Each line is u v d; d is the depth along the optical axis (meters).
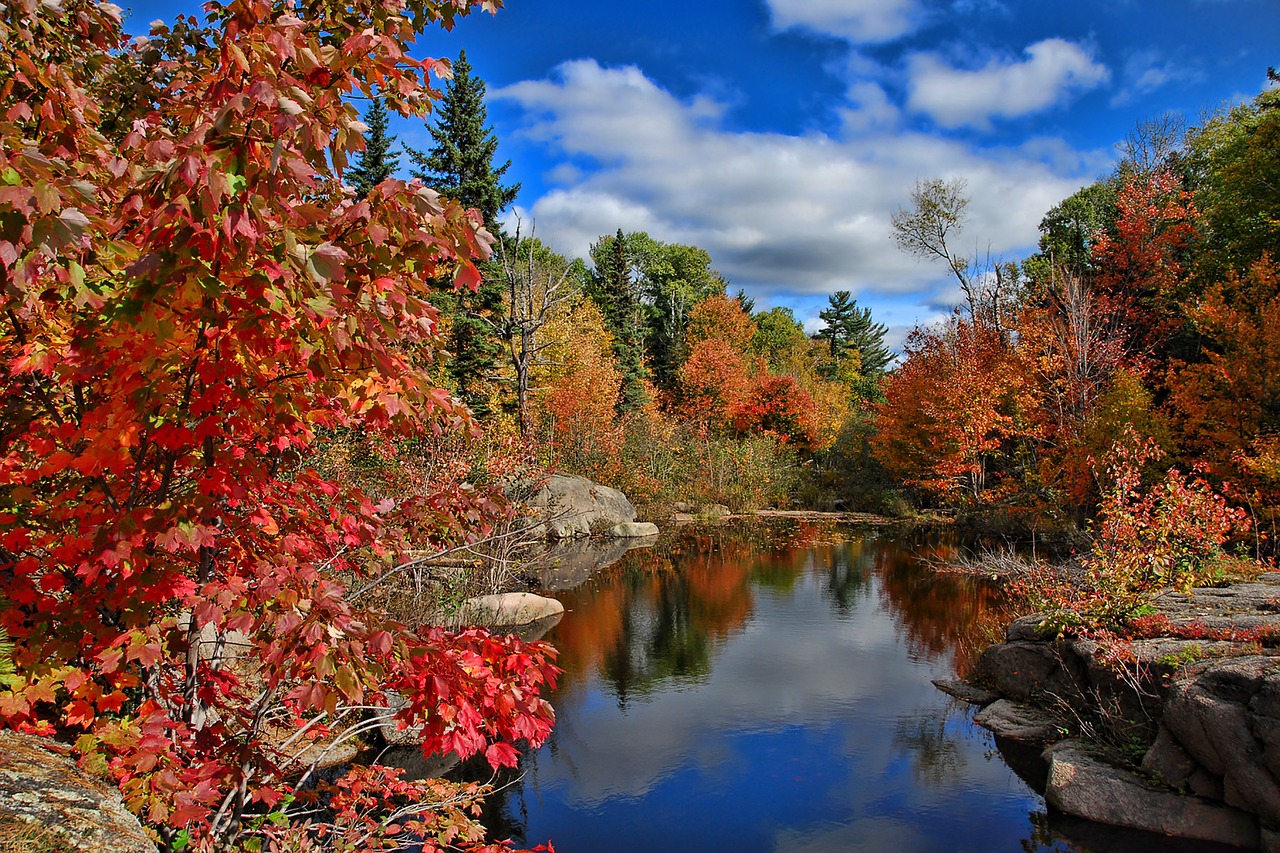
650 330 48.91
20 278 1.68
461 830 3.87
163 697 2.86
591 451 26.75
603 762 7.10
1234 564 9.14
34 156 1.68
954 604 13.37
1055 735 7.37
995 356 25.36
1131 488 8.57
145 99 3.07
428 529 3.37
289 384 2.64
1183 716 5.85
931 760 7.12
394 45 2.26
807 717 8.20
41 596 2.43
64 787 2.05
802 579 15.87
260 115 1.96
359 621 2.44
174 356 2.26
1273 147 19.70
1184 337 22.72
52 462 2.30
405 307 2.50
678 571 16.97
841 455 34.69
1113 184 31.05
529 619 12.16
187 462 2.63
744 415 38.34
